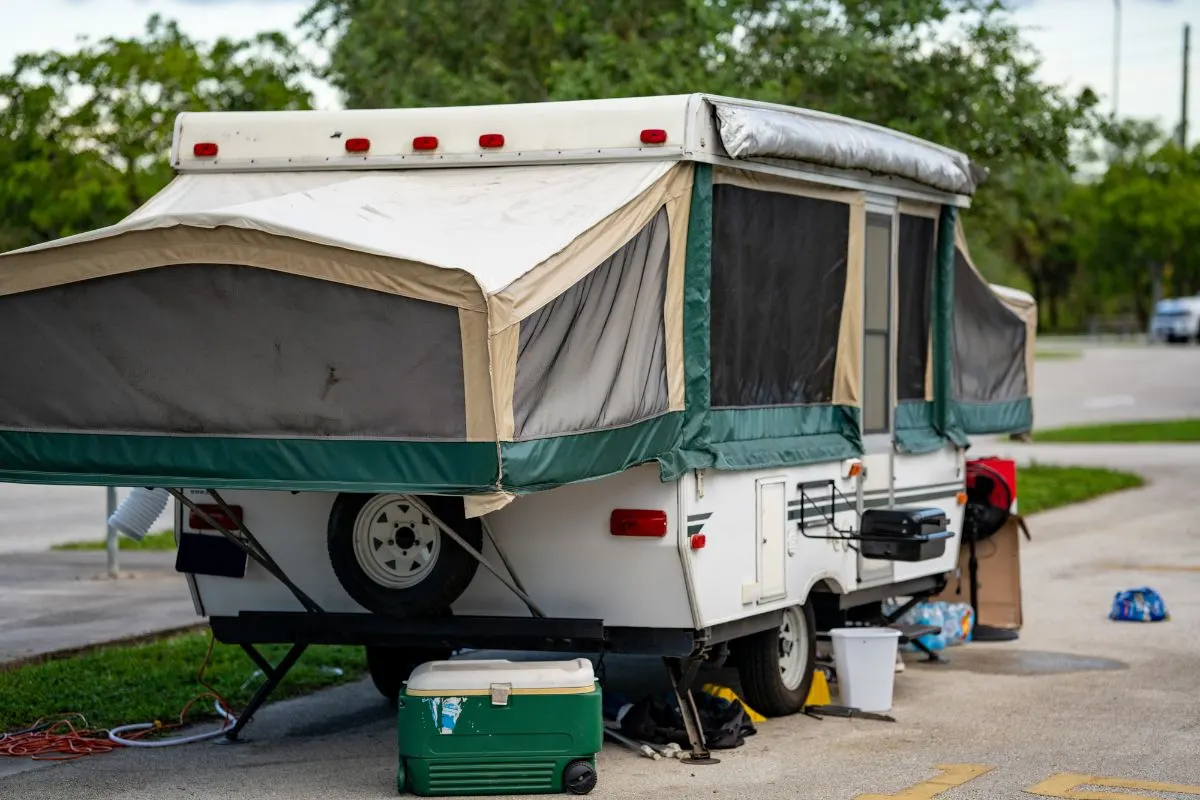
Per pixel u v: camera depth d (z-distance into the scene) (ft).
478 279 26.08
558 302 28.09
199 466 27.89
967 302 47.44
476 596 32.68
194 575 34.81
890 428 41.65
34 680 40.01
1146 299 372.58
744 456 33.99
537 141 33.27
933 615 47.24
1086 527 77.30
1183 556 67.72
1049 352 259.19
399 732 30.45
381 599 31.83
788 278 36.52
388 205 31.89
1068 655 46.60
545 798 30.14
